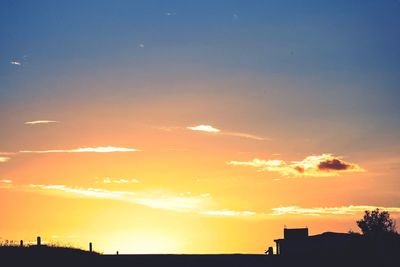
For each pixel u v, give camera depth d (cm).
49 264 5397
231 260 6125
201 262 6028
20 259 5462
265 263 6303
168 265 5878
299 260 6594
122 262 5781
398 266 6625
